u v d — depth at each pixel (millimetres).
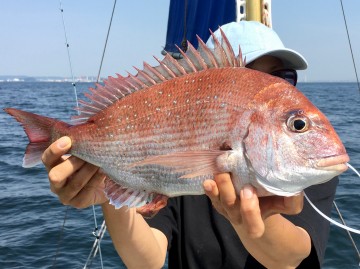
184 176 396
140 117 437
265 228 445
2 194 1928
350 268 1109
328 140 375
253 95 393
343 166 373
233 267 596
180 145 419
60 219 1583
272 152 378
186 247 616
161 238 605
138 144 437
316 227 521
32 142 464
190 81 424
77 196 458
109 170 450
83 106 464
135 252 561
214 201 402
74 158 453
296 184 379
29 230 1480
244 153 385
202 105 410
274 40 586
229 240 602
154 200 433
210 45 578
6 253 1306
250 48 567
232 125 393
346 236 1266
